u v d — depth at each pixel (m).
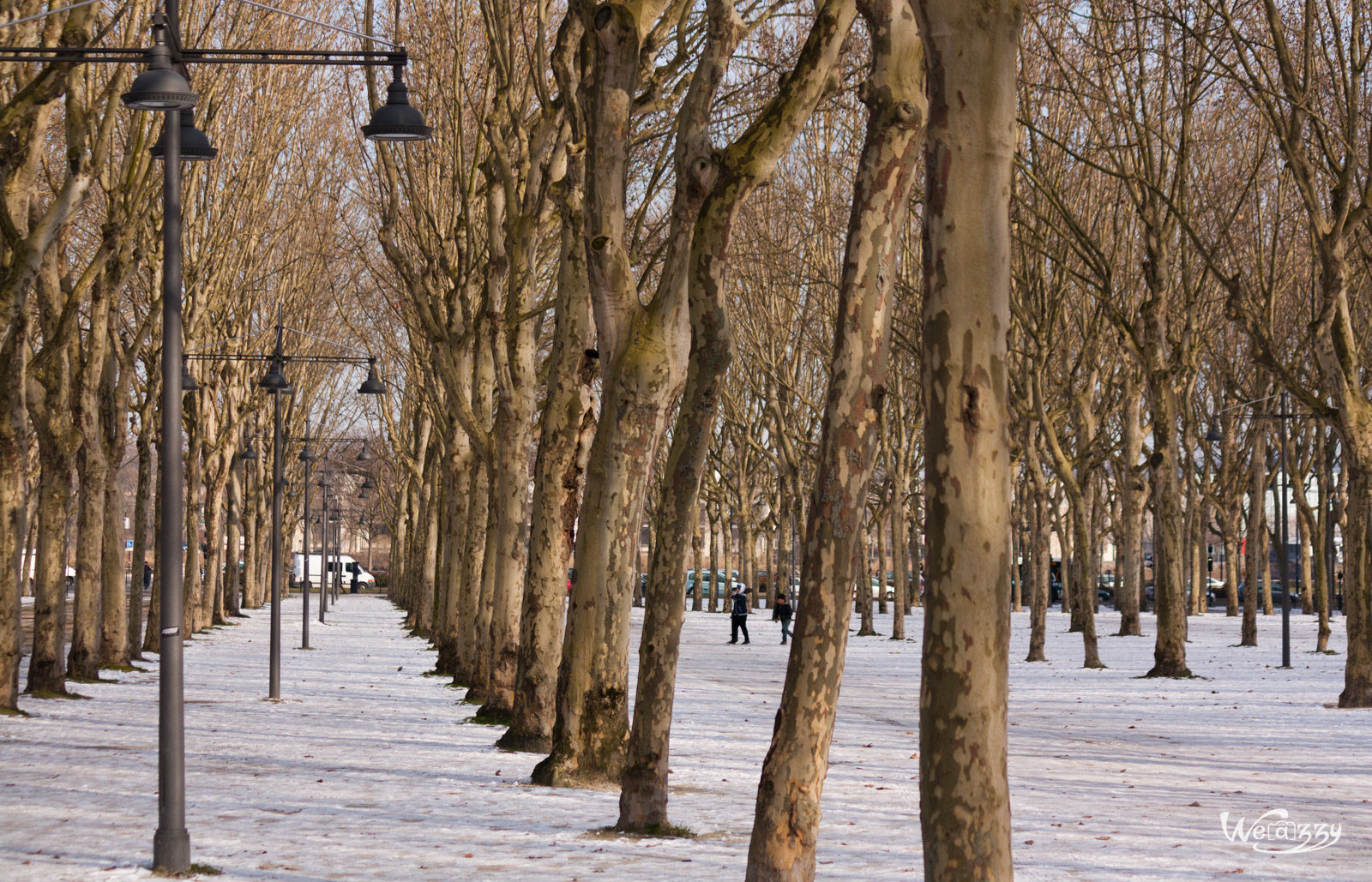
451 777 14.94
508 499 21.02
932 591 5.68
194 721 20.47
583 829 11.79
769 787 8.53
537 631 17.58
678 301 13.51
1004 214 5.72
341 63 12.66
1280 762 17.56
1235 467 61.62
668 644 11.84
